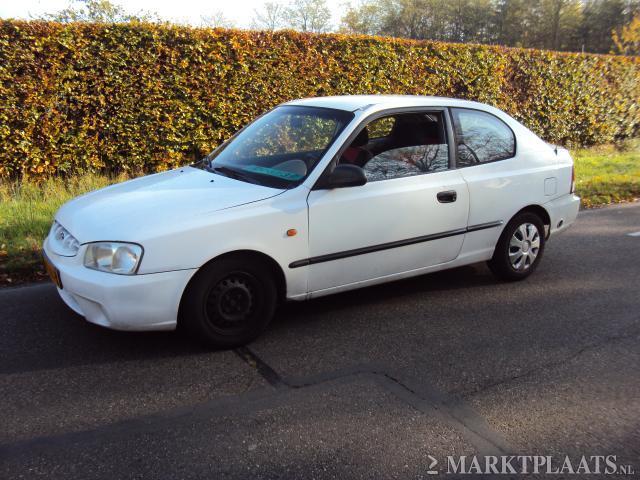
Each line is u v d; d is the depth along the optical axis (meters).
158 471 2.58
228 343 3.75
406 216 4.30
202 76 8.52
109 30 7.72
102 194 4.07
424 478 2.60
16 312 4.29
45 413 3.02
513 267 5.21
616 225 7.65
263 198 3.74
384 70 10.46
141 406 3.11
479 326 4.31
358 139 4.16
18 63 7.26
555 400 3.30
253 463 2.66
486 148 4.90
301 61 9.41
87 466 2.60
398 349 3.90
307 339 4.01
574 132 13.98
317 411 3.11
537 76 12.80
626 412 3.19
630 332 4.25
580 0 38.97
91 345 3.80
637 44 19.61
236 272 3.67
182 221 3.47
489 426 3.02
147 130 8.29
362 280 4.25
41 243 5.64
